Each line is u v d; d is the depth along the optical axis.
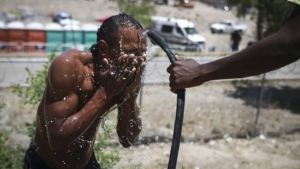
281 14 14.27
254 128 9.16
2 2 30.86
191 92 12.57
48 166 3.06
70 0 30.61
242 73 2.11
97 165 3.29
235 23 31.44
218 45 24.70
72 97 2.65
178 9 32.25
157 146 7.73
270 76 15.02
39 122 2.92
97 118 2.97
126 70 2.56
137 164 5.98
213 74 2.22
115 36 2.60
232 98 12.11
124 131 3.10
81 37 20.62
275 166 7.42
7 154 5.02
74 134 2.60
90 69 2.74
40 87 5.09
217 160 7.42
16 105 9.70
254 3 14.70
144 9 21.19
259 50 2.02
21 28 20.00
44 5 30.64
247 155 7.85
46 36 20.19
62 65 2.62
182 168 6.97
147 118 9.48
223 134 8.86
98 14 27.30
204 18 31.64
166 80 12.09
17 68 13.82
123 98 2.93
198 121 9.70
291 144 8.61
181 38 20.55
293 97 12.49
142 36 2.64
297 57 1.95
